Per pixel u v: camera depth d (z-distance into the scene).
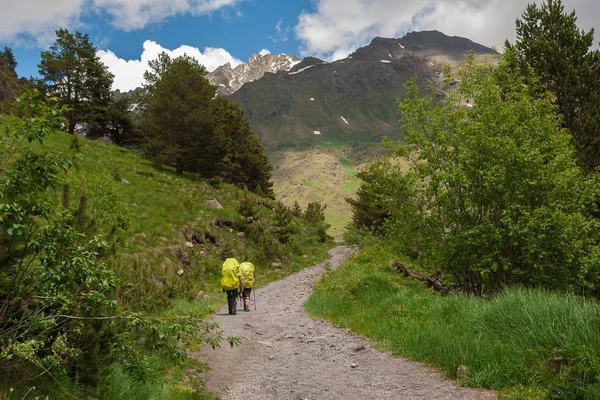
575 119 19.77
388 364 7.61
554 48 20.31
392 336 9.20
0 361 4.20
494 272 13.95
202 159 40.62
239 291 14.44
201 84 41.66
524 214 12.33
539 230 12.11
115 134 50.34
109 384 4.88
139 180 31.47
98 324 5.04
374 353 8.47
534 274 13.06
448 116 14.38
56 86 44.84
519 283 13.05
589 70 19.83
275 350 9.24
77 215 5.62
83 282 4.66
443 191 14.08
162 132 40.06
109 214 13.64
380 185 15.70
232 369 7.74
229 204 37.84
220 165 43.06
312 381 6.89
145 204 26.69
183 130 40.12
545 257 12.65
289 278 26.39
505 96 15.27
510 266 13.63
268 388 6.57
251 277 15.20
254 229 33.25
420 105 14.66
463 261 13.85
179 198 32.09
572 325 6.29
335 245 48.66
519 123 13.49
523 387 5.50
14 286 4.29
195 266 23.22
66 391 4.38
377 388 6.32
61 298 4.42
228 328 11.23
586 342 5.76
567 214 12.50
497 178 12.33
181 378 6.55
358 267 20.06
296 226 44.09
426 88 15.27
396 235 15.83
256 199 44.44
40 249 4.25
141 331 6.78
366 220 44.25
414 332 8.70
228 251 26.64
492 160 12.93
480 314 8.18
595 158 18.47
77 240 5.21
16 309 4.31
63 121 4.68
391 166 15.34
